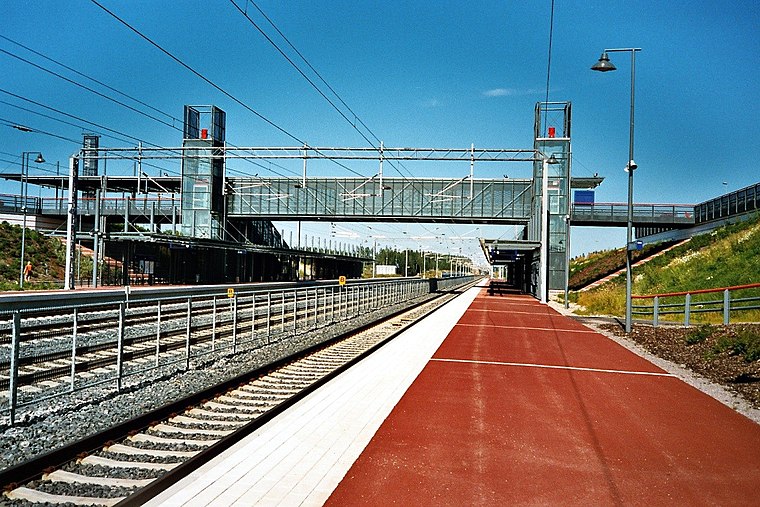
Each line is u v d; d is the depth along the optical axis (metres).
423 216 56.22
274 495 5.59
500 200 55.72
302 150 29.16
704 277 31.36
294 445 7.16
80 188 60.97
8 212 59.34
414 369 12.81
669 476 6.39
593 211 53.16
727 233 39.41
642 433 8.06
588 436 7.88
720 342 14.76
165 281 47.62
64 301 23.42
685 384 11.61
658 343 17.66
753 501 5.73
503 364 13.72
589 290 47.75
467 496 5.73
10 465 6.32
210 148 28.41
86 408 8.93
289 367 12.93
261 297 16.83
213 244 42.94
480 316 28.45
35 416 8.32
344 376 11.72
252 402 9.65
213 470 6.22
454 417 8.73
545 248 41.12
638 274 44.41
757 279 25.84
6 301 20.50
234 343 14.70
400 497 5.66
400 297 39.16
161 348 14.09
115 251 47.91
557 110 48.53
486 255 68.75
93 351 13.12
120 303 10.16
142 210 61.19
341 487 5.87
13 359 7.90
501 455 7.01
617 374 12.64
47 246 52.16
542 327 23.17
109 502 5.36
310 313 21.19
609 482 6.18
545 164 41.16
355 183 56.62
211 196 53.50
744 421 8.77
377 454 6.93
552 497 5.75
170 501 5.35
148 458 6.66
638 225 53.81
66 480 5.94
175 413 8.52
